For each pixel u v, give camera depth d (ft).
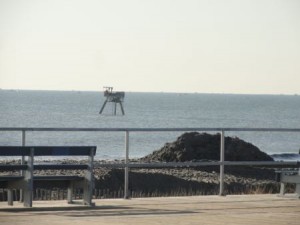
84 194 91.20
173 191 152.05
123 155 346.13
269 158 261.65
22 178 88.99
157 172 189.78
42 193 123.24
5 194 115.14
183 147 254.88
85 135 502.38
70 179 91.71
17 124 639.76
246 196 102.68
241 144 260.21
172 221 78.54
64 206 89.35
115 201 95.66
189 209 88.12
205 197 101.09
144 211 86.12
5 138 451.12
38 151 88.63
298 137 550.77
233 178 193.26
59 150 89.40
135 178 177.68
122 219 79.71
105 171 183.52
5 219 79.20
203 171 212.84
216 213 84.89
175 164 98.43
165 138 489.67
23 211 85.46
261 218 81.15
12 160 230.68
